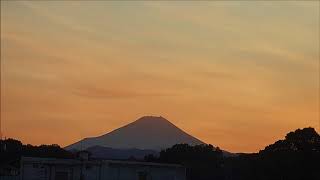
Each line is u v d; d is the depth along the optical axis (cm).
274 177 9106
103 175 7225
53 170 7031
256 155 9906
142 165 7562
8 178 7300
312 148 9025
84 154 7344
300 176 8838
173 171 7888
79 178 7144
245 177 9925
